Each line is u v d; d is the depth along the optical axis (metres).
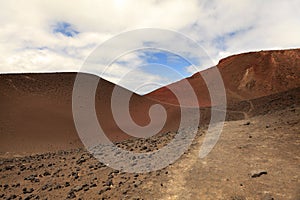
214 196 5.27
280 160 6.68
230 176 6.12
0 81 35.50
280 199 4.80
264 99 27.72
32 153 16.64
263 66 58.59
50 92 35.28
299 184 5.23
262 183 5.54
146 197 5.62
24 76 40.81
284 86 51.22
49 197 6.59
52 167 10.23
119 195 5.97
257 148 7.99
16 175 9.41
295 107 14.60
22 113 25.53
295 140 8.14
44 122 24.22
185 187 5.86
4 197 7.05
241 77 56.53
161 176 6.79
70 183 7.61
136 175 7.30
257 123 12.21
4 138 19.14
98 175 8.03
